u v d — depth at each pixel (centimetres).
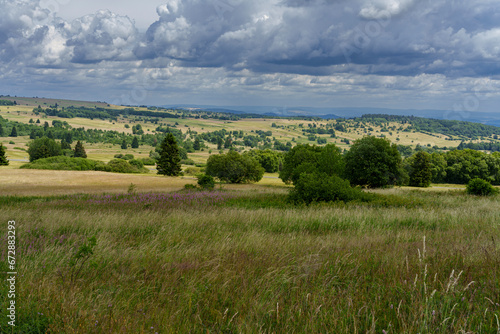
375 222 1174
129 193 2709
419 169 7850
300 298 408
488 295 406
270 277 480
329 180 1981
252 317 356
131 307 389
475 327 329
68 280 468
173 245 751
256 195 2462
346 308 373
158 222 1100
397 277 469
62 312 361
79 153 15175
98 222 1057
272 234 939
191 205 1822
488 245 629
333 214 1290
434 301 373
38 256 588
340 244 722
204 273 513
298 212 1410
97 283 467
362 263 557
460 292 403
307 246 709
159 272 518
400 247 660
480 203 1906
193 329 342
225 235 854
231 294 429
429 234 902
